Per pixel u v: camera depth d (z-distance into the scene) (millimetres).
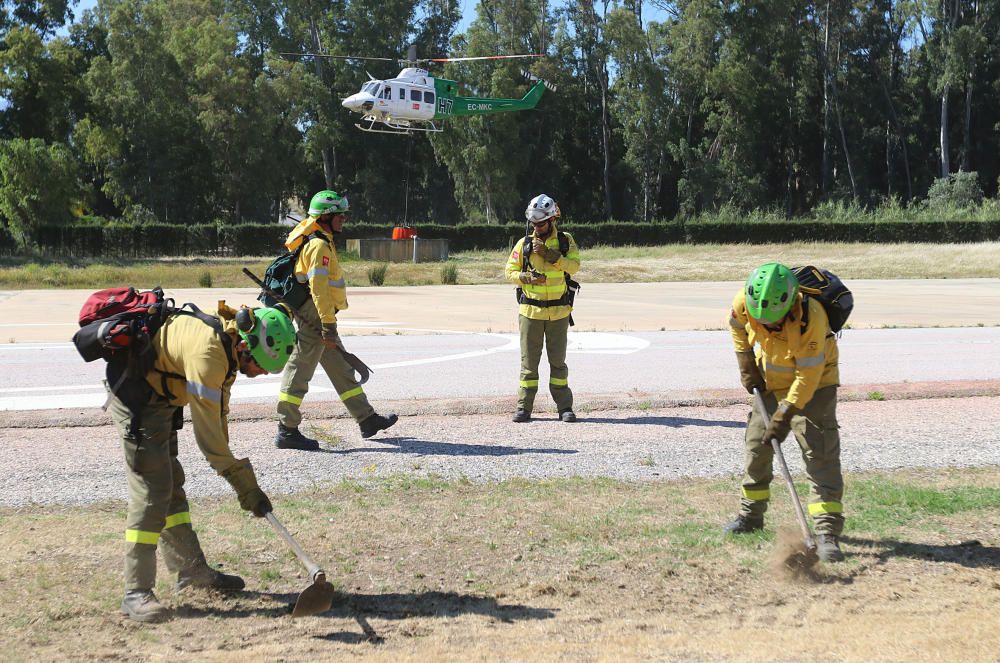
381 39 78062
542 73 74062
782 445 7324
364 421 7559
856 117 75250
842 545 4879
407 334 15531
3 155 52344
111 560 4758
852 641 3613
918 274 36156
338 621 4012
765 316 4449
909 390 9461
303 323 7242
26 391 9734
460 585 4422
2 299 23859
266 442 7609
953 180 67688
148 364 4035
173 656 3646
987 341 14227
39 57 61656
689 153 73125
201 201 73562
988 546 4797
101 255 52594
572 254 8203
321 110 74062
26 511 5668
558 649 3637
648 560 4703
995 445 7297
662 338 14766
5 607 4125
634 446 7406
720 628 3832
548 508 5652
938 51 70938
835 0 73688
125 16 67562
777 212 68875
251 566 4695
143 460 4074
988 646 3521
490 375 10953
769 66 74125
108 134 65938
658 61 75375
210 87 69500
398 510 5637
